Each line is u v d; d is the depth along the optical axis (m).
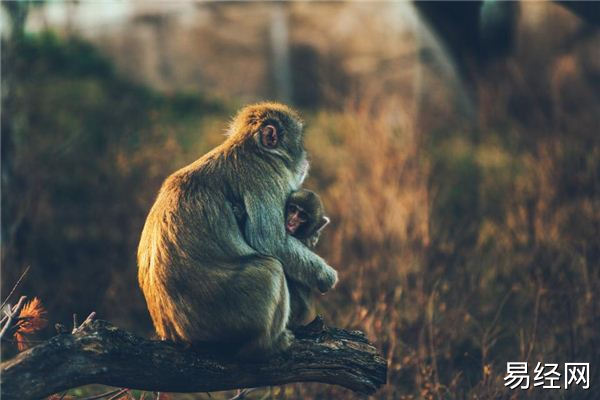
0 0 13.69
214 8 28.28
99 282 13.44
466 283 12.08
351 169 14.98
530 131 19.20
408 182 14.18
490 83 21.70
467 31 22.89
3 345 10.55
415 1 23.05
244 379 6.09
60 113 18.78
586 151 14.94
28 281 12.71
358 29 26.25
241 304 5.88
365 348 6.42
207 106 22.89
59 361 5.49
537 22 23.97
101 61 23.95
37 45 22.16
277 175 6.44
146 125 18.64
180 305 5.96
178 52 27.11
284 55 27.27
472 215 15.09
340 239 12.81
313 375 6.25
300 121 6.90
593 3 14.12
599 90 22.27
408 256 12.29
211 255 5.97
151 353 5.82
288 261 6.25
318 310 11.62
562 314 11.04
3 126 13.15
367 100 18.23
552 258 11.92
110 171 15.71
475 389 9.33
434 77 23.30
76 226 14.84
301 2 27.80
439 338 10.43
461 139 19.67
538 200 13.79
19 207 12.91
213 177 6.21
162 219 6.11
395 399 9.70
